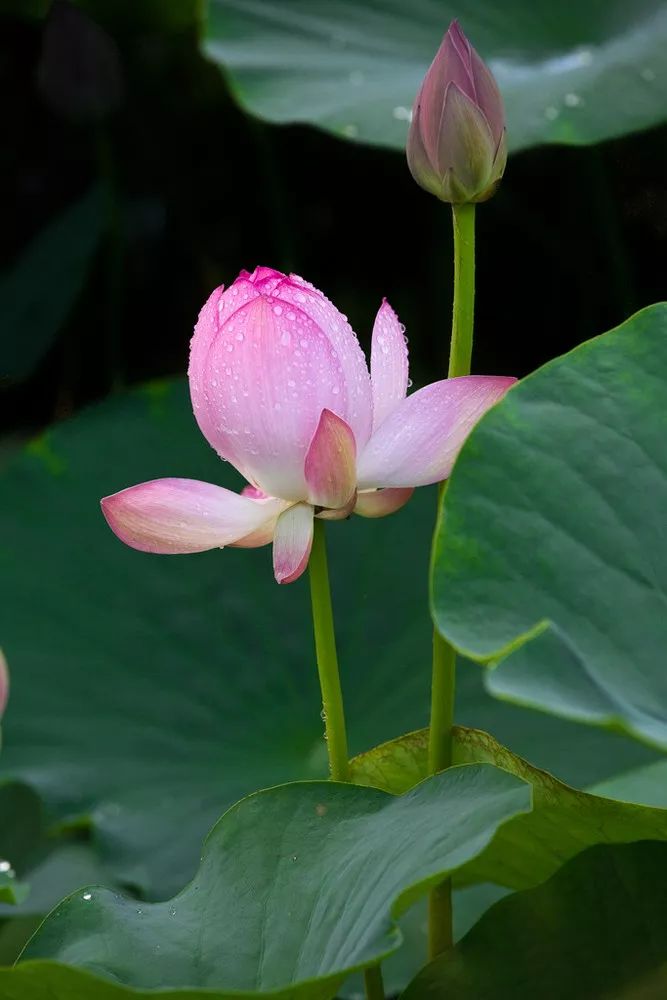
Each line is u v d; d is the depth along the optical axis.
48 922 1.86
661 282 2.78
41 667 2.36
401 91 2.41
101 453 2.58
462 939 1.88
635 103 2.32
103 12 3.04
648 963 1.84
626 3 2.41
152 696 2.34
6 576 2.43
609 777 2.19
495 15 2.49
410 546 2.40
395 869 1.79
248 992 1.75
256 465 1.86
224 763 2.29
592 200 2.83
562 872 1.88
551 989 1.85
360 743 2.28
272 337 1.84
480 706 2.27
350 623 2.37
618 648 1.81
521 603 1.82
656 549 1.84
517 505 1.84
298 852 1.86
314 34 2.57
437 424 1.87
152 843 2.23
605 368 1.88
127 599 2.40
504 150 1.86
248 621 2.37
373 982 1.91
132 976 1.82
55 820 2.26
